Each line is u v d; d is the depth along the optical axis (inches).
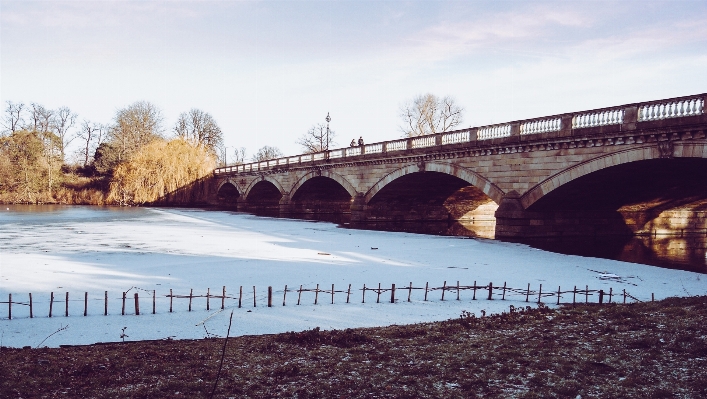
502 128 1534.2
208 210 3427.7
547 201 1482.5
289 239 1617.9
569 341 517.0
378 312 703.7
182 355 488.4
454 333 573.9
